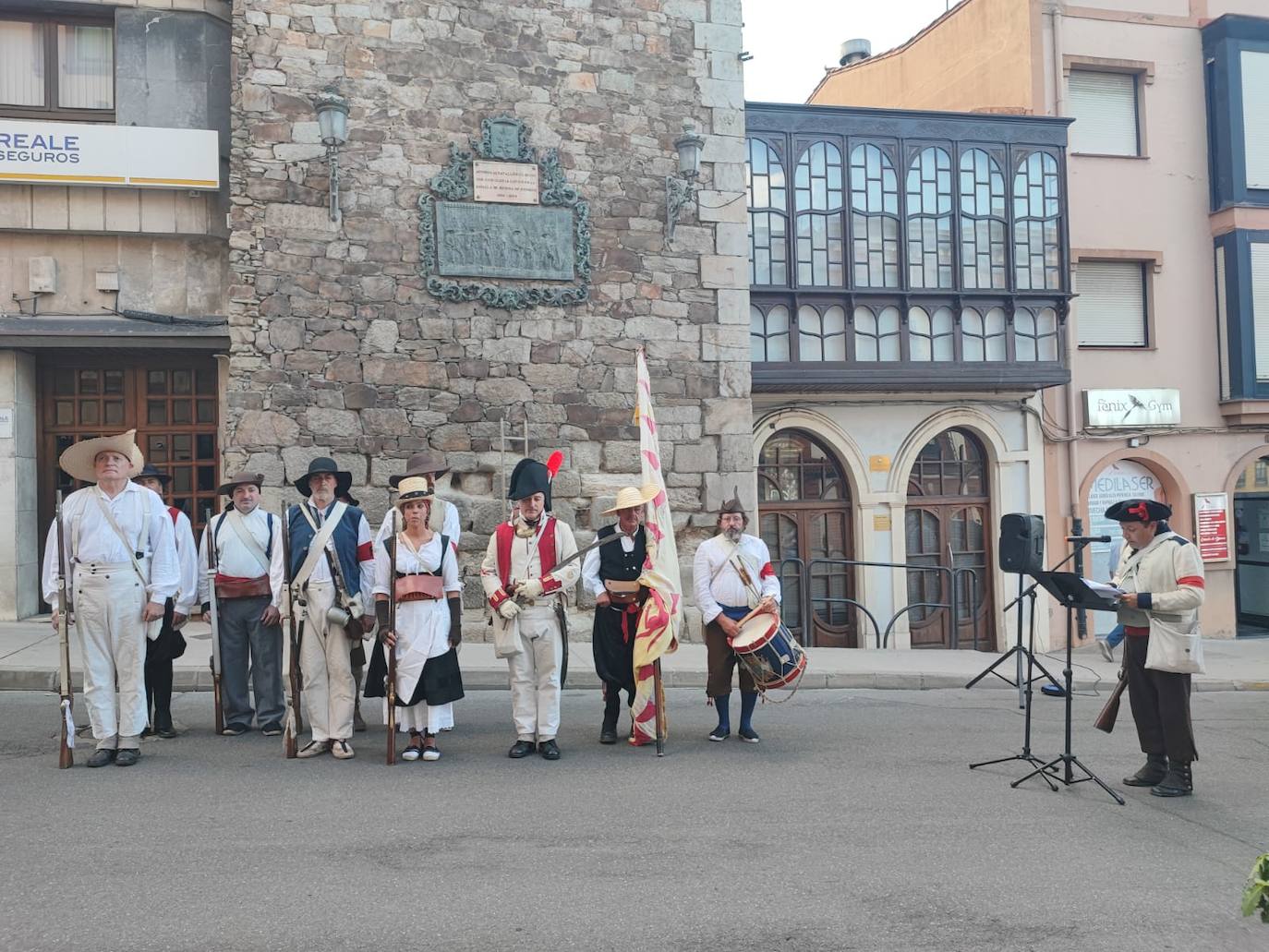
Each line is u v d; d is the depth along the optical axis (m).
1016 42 15.72
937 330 14.25
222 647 7.32
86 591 6.34
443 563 6.81
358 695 7.56
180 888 4.42
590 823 5.43
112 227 10.88
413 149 11.22
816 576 14.34
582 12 11.94
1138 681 6.43
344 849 4.95
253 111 10.69
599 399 11.84
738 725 8.13
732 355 12.41
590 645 11.31
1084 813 5.81
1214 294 15.97
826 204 13.91
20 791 5.82
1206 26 16.05
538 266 11.61
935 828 5.46
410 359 11.14
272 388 10.64
